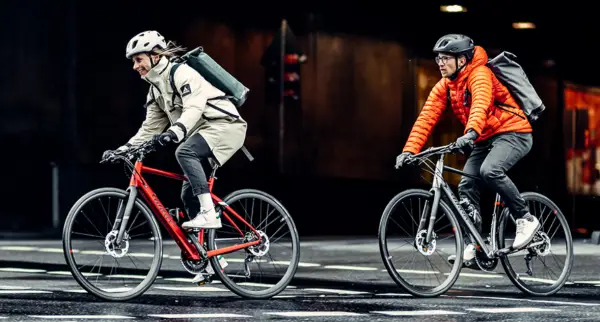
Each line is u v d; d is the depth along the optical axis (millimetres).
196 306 10672
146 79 11344
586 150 34312
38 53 28484
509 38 33688
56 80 28516
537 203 12445
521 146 12016
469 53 11914
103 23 28641
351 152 31359
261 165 30359
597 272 15133
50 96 28516
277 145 30594
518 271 12281
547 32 34062
